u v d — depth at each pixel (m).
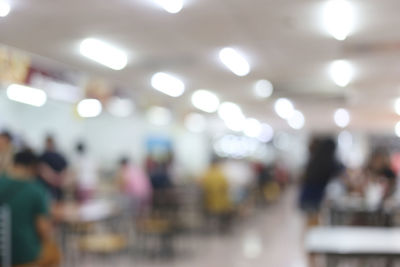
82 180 9.59
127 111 13.55
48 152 7.63
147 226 8.20
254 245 9.66
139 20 5.65
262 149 29.41
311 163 6.40
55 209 6.90
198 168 20.44
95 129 15.20
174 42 6.73
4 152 6.05
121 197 9.34
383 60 7.63
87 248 6.49
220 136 24.36
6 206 4.41
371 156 9.01
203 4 5.04
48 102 12.78
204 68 8.67
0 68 7.41
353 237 4.54
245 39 6.49
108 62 8.24
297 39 6.43
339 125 18.39
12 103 11.79
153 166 13.04
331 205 7.50
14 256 4.41
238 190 13.24
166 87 11.03
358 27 5.77
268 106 13.80
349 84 9.89
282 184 23.45
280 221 13.53
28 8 5.23
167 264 7.80
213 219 12.37
